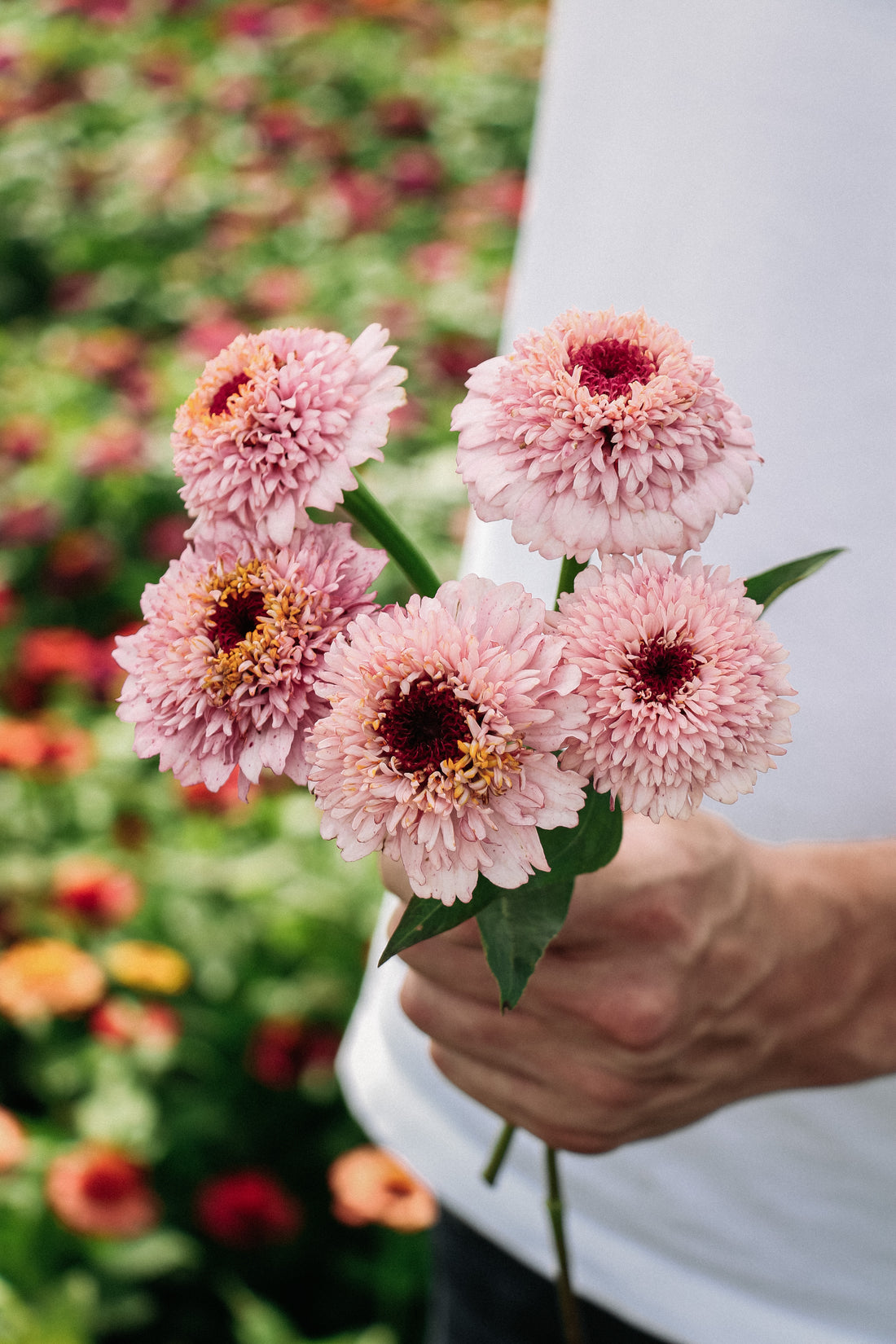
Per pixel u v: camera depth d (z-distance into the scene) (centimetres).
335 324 196
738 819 66
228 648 43
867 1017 58
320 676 41
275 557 43
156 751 44
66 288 216
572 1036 54
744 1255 69
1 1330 99
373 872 132
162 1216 123
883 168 61
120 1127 119
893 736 64
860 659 63
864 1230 67
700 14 63
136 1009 123
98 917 127
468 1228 80
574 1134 56
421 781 39
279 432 43
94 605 171
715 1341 70
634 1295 71
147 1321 112
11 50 271
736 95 62
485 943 43
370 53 268
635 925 51
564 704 40
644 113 65
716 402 42
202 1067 127
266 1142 128
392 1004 77
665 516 41
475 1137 74
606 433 42
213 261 221
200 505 44
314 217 225
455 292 200
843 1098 65
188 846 137
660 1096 56
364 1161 115
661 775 40
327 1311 123
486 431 42
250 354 44
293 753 43
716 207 63
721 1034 56
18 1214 110
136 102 260
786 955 55
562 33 71
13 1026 130
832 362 62
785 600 64
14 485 179
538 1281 77
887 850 59
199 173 239
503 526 69
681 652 40
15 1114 128
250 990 130
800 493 63
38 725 147
